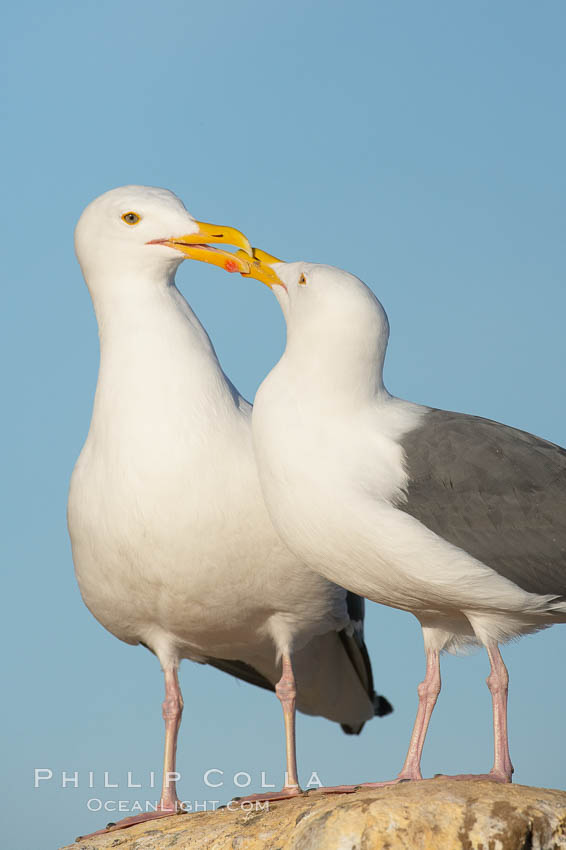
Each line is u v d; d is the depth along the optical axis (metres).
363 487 10.55
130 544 12.34
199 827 10.75
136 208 12.80
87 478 12.63
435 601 10.73
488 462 10.73
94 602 13.06
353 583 10.95
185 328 12.85
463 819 9.25
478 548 10.59
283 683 12.91
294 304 11.14
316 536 10.74
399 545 10.40
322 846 9.31
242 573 12.45
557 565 10.60
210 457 12.33
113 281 12.89
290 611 12.90
